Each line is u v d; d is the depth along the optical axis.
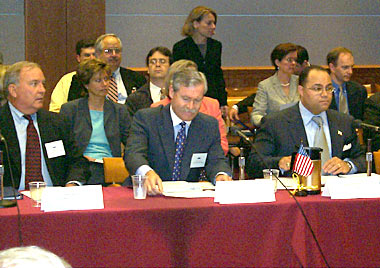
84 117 4.16
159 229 2.50
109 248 2.45
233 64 7.44
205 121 3.16
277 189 2.93
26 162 3.21
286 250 2.63
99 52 5.09
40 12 6.37
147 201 2.65
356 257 2.70
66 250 2.40
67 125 3.36
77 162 3.32
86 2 6.46
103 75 4.12
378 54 7.77
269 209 2.60
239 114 5.70
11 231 2.34
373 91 7.53
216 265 2.57
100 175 4.02
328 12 7.59
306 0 7.52
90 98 4.21
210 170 3.11
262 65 7.52
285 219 2.62
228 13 7.38
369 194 2.73
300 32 7.56
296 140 3.43
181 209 2.51
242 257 2.59
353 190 2.72
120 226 2.45
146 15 7.16
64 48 6.45
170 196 2.74
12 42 6.56
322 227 2.65
